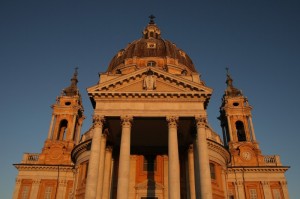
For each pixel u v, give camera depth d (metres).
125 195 24.64
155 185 32.12
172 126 27.61
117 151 33.28
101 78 30.41
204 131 27.36
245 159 48.25
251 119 52.75
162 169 33.41
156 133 32.50
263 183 45.62
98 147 26.89
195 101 28.72
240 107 53.62
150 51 50.31
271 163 47.81
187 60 52.81
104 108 28.38
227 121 53.12
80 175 37.56
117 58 53.34
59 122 53.69
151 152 34.53
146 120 29.23
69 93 57.56
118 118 28.55
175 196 24.39
